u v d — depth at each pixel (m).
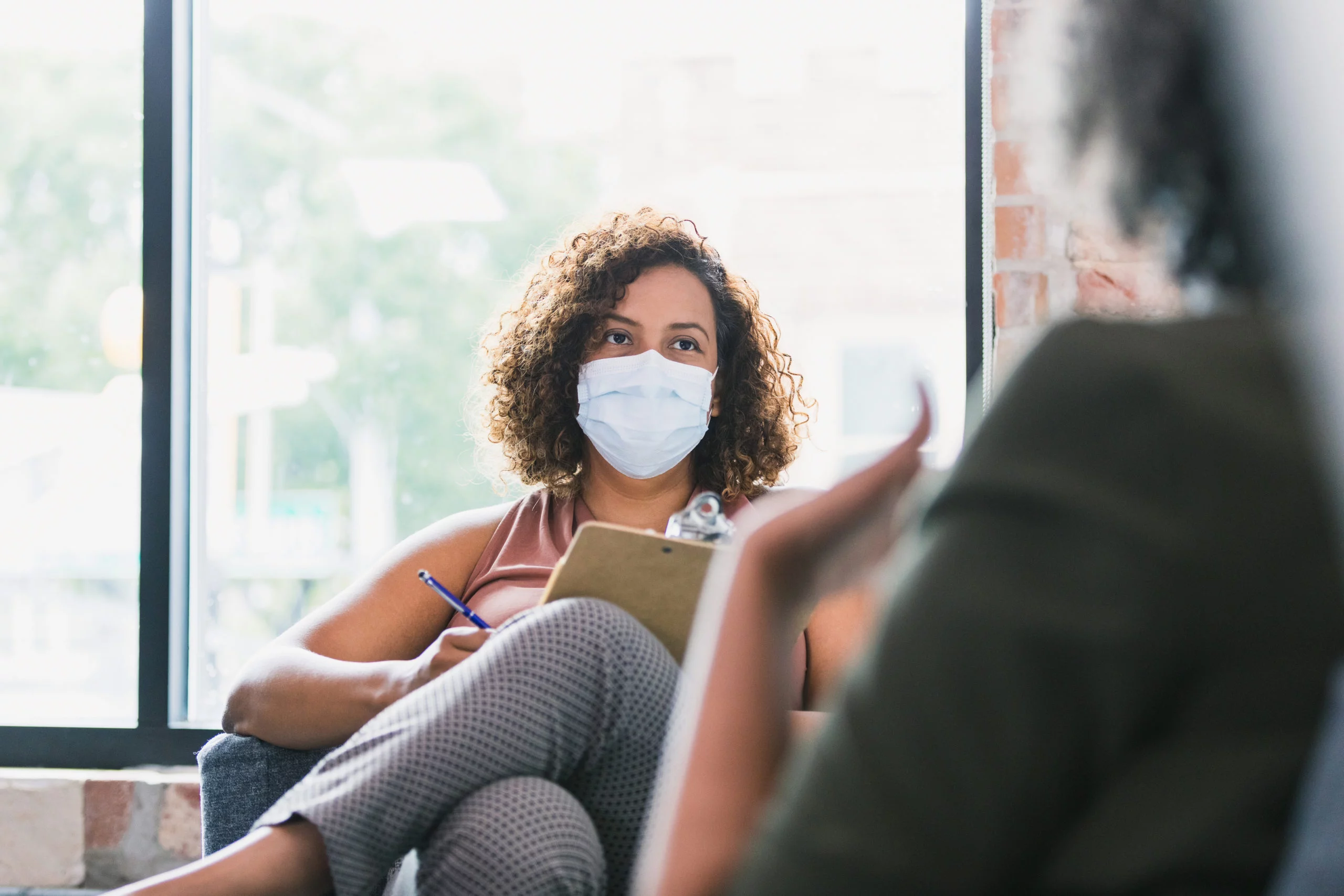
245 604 2.37
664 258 1.77
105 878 2.02
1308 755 0.33
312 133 2.56
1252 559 0.34
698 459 1.85
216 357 2.35
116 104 2.34
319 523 2.46
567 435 1.77
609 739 1.18
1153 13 0.41
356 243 2.60
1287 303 0.37
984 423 0.38
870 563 0.49
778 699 0.46
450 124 2.73
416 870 1.15
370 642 1.61
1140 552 0.34
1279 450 0.35
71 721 2.23
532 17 2.77
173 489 2.22
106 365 2.32
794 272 3.71
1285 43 0.37
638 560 1.22
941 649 0.35
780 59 3.11
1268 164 0.38
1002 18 1.88
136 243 2.33
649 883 0.44
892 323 3.67
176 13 2.26
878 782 0.35
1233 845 0.33
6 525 2.31
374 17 2.63
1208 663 0.34
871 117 2.95
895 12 2.60
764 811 0.43
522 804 1.07
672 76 3.20
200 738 2.15
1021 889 0.36
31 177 2.35
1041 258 1.85
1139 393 0.36
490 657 1.17
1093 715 0.34
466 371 2.59
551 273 1.91
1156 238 0.44
